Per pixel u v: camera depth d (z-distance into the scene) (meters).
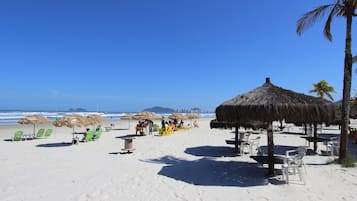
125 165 9.48
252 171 8.31
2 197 6.04
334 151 11.60
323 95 35.22
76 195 6.14
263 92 7.58
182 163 9.84
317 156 10.77
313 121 6.75
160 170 8.62
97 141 16.78
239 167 8.95
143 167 9.11
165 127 22.84
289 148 13.72
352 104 21.25
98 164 9.66
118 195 6.14
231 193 6.24
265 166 9.00
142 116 23.00
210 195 6.11
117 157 11.18
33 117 18.84
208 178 7.58
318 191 6.28
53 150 13.18
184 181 7.29
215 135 20.77
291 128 26.73
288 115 6.59
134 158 10.94
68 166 9.30
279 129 25.78
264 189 6.49
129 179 7.49
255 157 8.02
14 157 11.19
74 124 16.06
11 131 24.89
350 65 8.84
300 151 7.18
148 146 14.44
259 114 6.75
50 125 35.62
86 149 13.48
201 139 17.89
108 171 8.49
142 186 6.82
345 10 8.78
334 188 6.48
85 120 17.19
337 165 8.89
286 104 6.64
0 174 8.14
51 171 8.52
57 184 7.02
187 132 23.53
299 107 6.61
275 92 7.45
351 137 17.64
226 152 12.28
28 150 13.21
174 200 5.80
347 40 8.80
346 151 9.09
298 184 6.84
